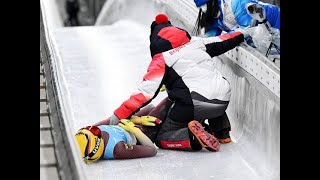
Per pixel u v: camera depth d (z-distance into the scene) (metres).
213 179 16.12
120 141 17.14
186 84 17.92
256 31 19.14
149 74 17.91
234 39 18.83
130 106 17.86
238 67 19.25
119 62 28.22
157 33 18.33
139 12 36.72
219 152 18.02
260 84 17.31
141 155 17.44
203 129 17.72
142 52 30.14
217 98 17.95
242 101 18.94
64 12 69.88
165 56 17.91
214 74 18.27
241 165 17.06
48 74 18.06
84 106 22.70
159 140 18.20
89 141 16.59
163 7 32.00
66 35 33.94
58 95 15.84
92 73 26.58
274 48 19.53
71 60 28.55
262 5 19.14
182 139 17.83
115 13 44.41
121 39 32.91
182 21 27.86
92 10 77.06
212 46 18.58
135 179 16.05
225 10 19.91
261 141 17.23
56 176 12.46
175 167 16.84
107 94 24.00
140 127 18.22
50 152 13.44
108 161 17.23
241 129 18.98
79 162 11.91
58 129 13.80
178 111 17.92
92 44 31.98
